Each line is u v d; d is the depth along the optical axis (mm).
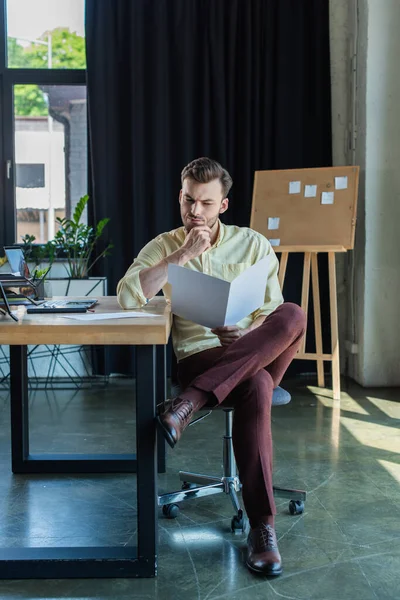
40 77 4984
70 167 5062
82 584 1849
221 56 4719
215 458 2986
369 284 4523
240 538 2145
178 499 2307
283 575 1887
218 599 1757
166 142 4773
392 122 4453
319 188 4406
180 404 1888
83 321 1857
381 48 4410
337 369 4215
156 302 2473
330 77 4793
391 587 1812
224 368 1960
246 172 4781
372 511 2355
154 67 4723
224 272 2439
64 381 4809
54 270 4930
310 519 2289
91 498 2525
